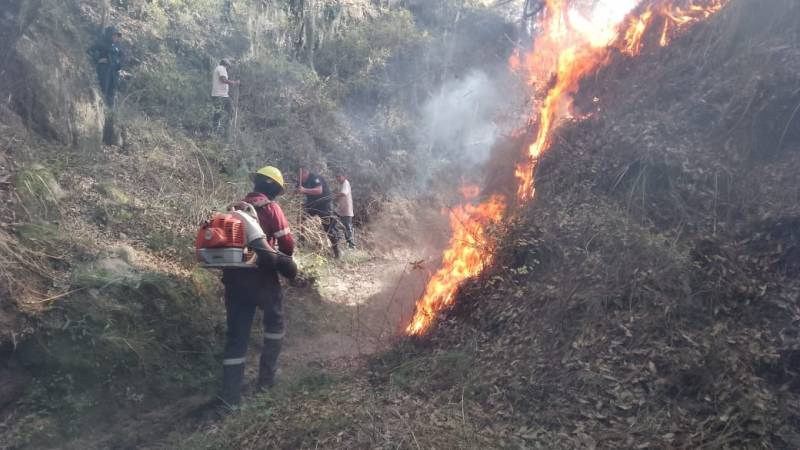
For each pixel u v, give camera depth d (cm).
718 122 474
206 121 965
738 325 357
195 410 432
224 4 1183
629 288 391
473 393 371
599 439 314
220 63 992
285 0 1281
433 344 454
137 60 956
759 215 409
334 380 425
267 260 434
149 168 739
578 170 507
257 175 473
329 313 627
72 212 555
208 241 423
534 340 396
